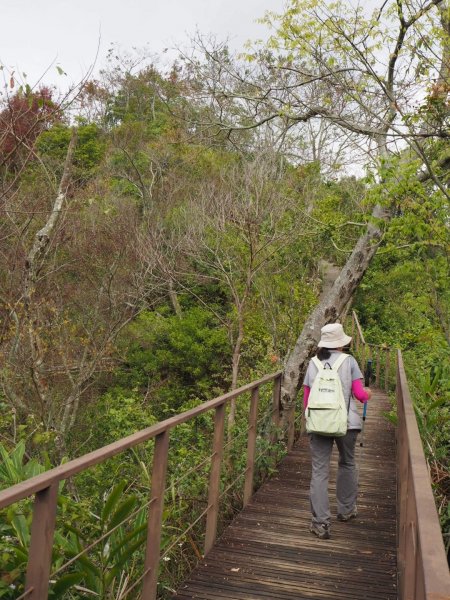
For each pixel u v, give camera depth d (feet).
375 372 62.80
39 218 37.09
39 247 32.83
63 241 38.78
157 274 52.42
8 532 12.82
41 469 16.47
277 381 29.78
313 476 20.26
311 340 36.32
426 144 26.53
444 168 28.68
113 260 46.93
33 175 40.98
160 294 74.90
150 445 28.91
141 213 69.97
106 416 41.37
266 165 42.63
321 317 36.68
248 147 50.11
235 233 42.29
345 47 25.00
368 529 20.90
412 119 23.91
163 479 14.03
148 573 13.79
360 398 20.40
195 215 46.14
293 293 48.67
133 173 83.82
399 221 26.53
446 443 23.59
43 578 9.23
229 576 16.83
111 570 13.06
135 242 48.34
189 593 15.70
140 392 66.08
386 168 26.35
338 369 20.45
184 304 79.46
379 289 83.15
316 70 31.71
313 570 17.35
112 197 59.00
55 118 26.73
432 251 28.50
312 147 59.77
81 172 56.85
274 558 18.16
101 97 104.53
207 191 49.21
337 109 28.07
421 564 6.05
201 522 24.00
